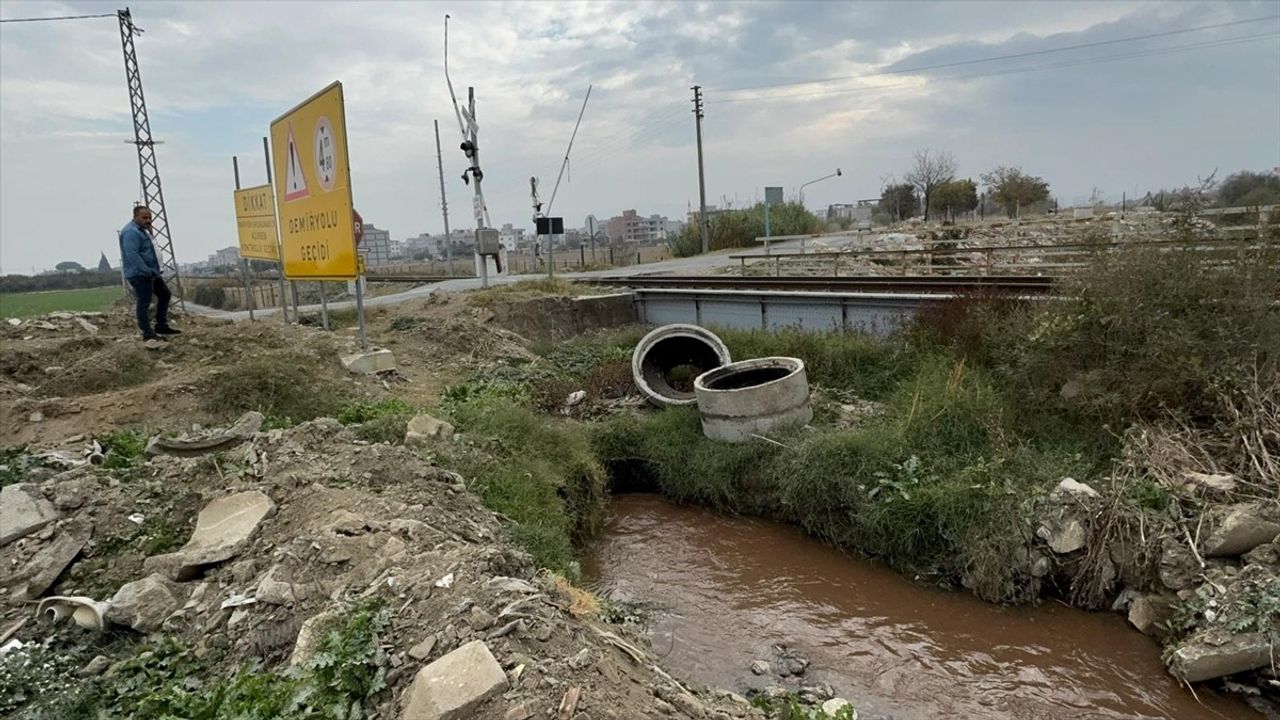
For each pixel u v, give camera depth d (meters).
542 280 19.41
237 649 4.07
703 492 9.00
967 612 6.50
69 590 4.68
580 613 4.39
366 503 5.29
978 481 7.21
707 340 11.84
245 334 10.81
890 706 5.29
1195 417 7.57
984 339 9.78
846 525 7.81
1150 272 8.00
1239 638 5.25
